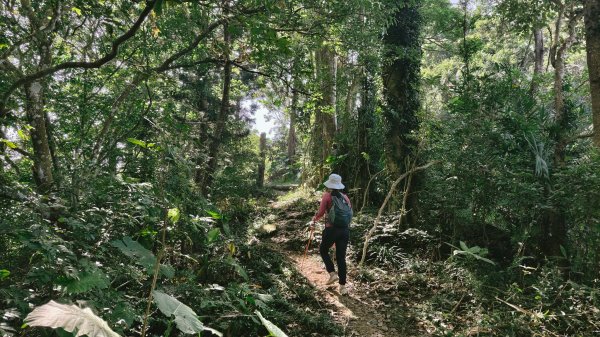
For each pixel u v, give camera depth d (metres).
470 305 5.09
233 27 3.99
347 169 11.46
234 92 12.47
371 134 10.55
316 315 4.87
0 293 2.58
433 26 14.91
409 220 7.63
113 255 3.60
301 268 6.96
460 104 6.73
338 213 5.62
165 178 3.86
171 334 3.82
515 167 6.12
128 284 4.18
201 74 10.89
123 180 4.11
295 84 7.22
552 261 5.32
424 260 6.82
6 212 2.94
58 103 5.58
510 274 5.47
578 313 4.28
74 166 4.20
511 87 7.03
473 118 6.51
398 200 7.87
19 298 2.63
